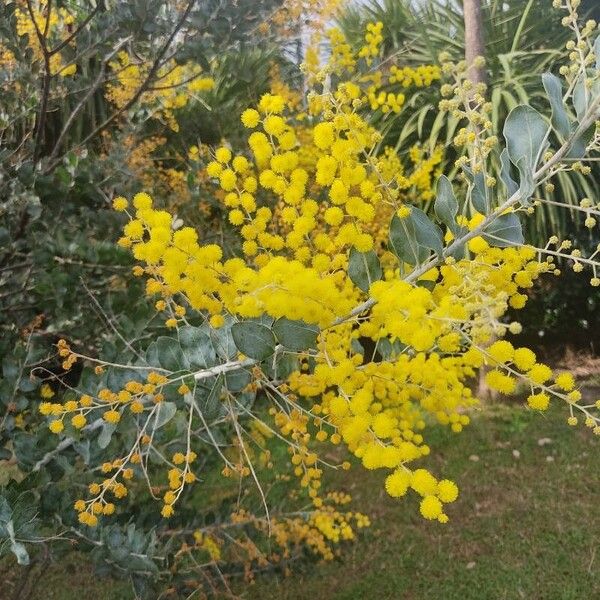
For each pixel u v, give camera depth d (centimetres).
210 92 467
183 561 235
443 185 102
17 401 167
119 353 159
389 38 574
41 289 181
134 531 147
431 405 112
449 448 409
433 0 617
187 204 320
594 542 309
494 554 308
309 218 105
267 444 413
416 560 307
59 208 205
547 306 603
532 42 579
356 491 369
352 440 97
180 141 481
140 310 173
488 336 91
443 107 101
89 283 196
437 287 110
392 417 121
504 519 333
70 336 200
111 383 134
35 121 270
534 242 485
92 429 138
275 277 92
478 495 358
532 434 420
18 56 239
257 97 465
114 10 226
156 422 120
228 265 105
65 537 147
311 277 90
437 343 99
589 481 362
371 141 112
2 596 281
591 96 95
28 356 169
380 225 305
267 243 111
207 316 129
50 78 227
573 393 91
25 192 199
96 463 149
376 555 312
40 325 215
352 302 112
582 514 332
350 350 129
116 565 146
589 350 597
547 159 99
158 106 324
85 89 265
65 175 204
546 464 384
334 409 99
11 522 118
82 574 298
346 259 114
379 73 318
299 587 291
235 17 223
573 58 95
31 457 146
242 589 283
